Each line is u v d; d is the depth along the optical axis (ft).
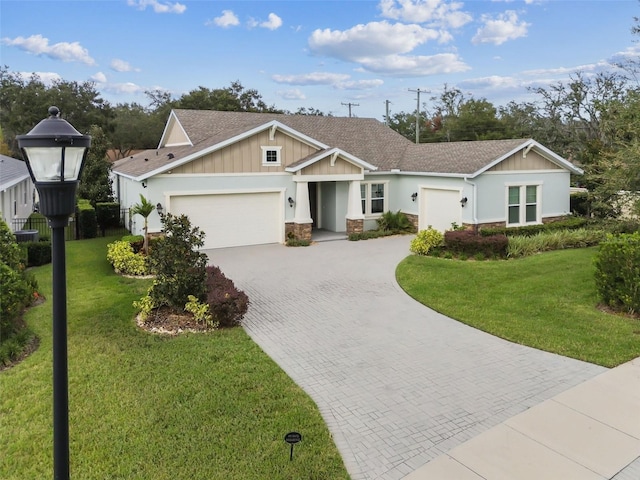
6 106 186.80
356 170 72.02
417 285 44.88
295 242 66.44
